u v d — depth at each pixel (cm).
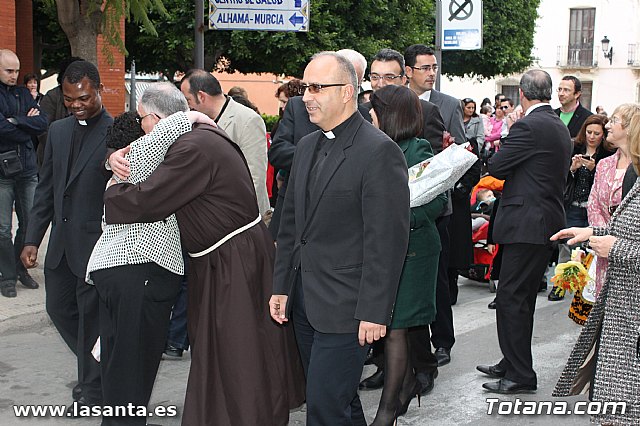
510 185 537
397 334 439
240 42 1648
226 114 584
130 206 386
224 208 402
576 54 3897
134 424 417
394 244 358
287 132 549
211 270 406
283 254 405
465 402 529
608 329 370
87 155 464
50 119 852
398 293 436
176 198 389
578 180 812
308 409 379
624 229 365
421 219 443
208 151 396
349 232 367
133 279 405
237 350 399
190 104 581
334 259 368
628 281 364
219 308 402
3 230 738
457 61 2448
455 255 686
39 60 1922
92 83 462
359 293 359
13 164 724
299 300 395
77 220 463
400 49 1955
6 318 684
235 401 399
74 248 463
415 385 471
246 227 411
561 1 3878
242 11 841
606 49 3825
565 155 534
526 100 547
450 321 607
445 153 446
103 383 421
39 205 491
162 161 395
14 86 739
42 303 734
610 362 368
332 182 366
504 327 542
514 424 493
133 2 851
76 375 575
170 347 612
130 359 412
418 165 452
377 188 358
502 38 2442
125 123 421
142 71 1981
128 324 409
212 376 401
